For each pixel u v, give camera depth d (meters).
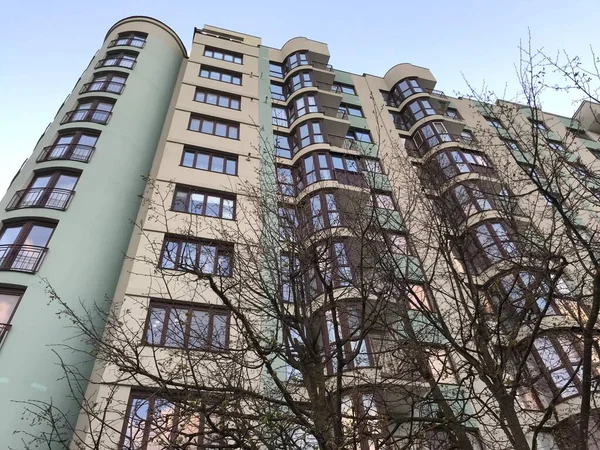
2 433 10.65
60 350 12.73
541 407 11.52
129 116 21.50
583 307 10.27
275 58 30.70
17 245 14.73
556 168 9.52
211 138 21.12
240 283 9.16
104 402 11.10
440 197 11.38
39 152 19.22
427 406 10.18
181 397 8.00
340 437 6.75
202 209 17.42
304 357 8.39
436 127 26.06
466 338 9.23
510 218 10.85
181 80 26.83
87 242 15.65
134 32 28.02
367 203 11.32
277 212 10.97
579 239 8.60
